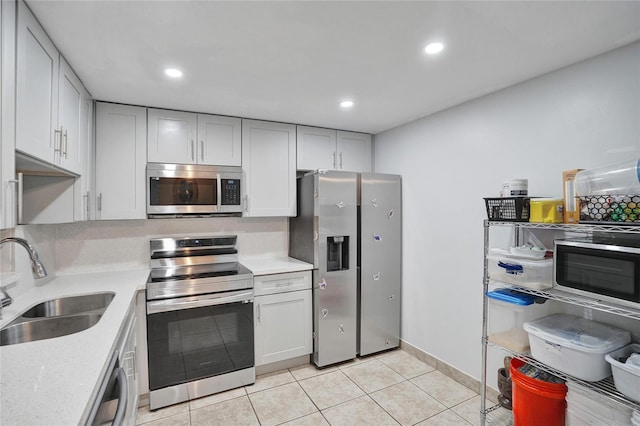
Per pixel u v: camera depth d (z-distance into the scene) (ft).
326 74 6.55
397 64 6.14
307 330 9.41
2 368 3.40
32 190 6.61
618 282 4.76
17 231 6.09
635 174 4.58
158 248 9.19
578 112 6.05
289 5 4.32
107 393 3.66
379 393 8.04
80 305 6.41
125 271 8.76
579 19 4.67
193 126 8.82
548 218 5.57
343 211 9.53
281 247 11.02
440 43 5.37
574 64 6.12
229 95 7.64
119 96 7.61
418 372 9.04
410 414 7.22
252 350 8.45
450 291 8.75
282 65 6.14
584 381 5.07
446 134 8.80
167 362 7.47
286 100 8.04
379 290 10.11
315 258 9.34
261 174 9.69
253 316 8.57
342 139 10.96
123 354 4.96
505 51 5.65
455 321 8.61
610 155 5.61
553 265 5.71
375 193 9.96
